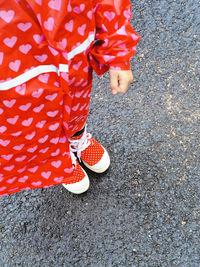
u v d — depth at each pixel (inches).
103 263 50.1
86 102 39.1
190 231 50.4
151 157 56.8
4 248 53.3
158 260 49.1
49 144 36.8
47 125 34.2
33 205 56.4
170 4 69.9
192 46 65.4
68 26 28.1
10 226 55.0
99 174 57.0
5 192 40.5
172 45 66.1
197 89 61.2
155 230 51.2
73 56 30.4
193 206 52.1
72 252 51.6
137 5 71.3
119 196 54.7
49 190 57.1
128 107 61.7
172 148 56.9
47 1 25.2
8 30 25.0
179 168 55.2
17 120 31.3
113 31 32.2
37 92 29.9
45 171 40.6
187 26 67.3
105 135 60.2
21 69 27.9
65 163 40.8
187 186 53.7
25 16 25.0
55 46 27.7
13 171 37.3
